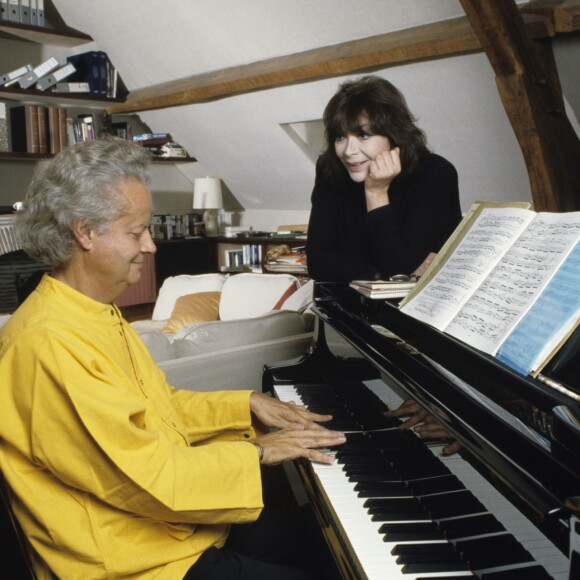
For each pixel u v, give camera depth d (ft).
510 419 3.44
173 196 25.91
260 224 25.07
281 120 18.65
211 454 4.02
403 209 7.16
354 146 6.82
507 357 3.66
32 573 4.34
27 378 3.66
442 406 3.85
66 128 21.12
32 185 3.95
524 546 2.98
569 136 11.96
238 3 15.47
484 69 12.55
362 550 3.41
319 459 4.42
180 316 13.30
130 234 4.01
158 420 4.30
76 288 4.07
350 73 14.88
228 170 23.48
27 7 19.62
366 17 13.62
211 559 4.22
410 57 12.93
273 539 5.04
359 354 5.57
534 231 4.23
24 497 3.80
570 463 2.81
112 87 21.88
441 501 3.69
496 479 3.23
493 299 4.12
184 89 19.34
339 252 7.47
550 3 11.03
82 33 21.01
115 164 3.91
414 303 4.88
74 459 3.68
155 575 3.99
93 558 3.81
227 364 7.57
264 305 12.67
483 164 15.07
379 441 4.71
